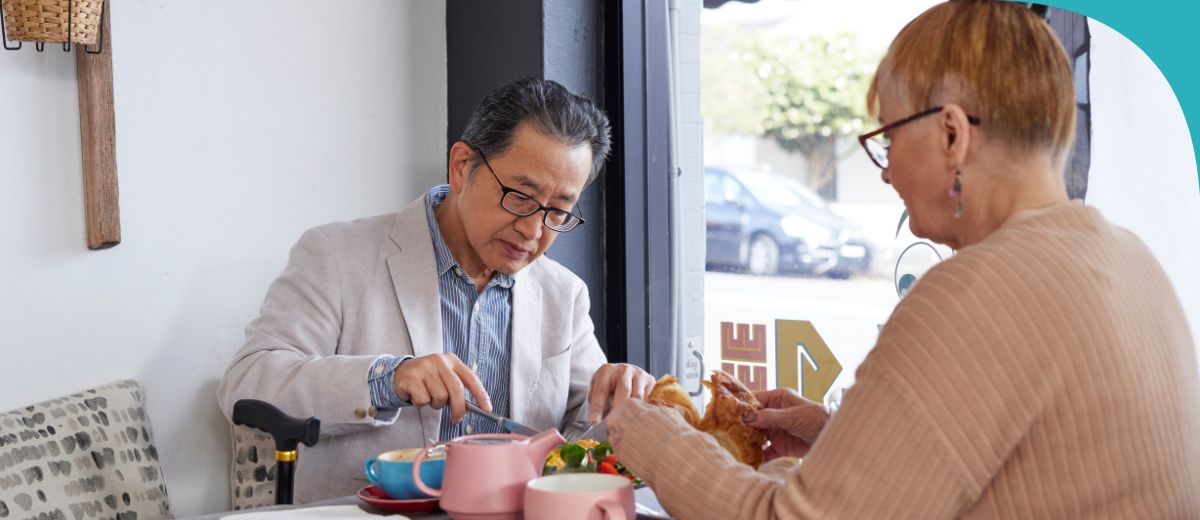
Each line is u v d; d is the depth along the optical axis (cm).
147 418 203
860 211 201
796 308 213
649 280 238
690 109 229
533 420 189
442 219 187
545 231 170
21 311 190
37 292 191
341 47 232
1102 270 93
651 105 236
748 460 132
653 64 236
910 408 92
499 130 164
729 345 226
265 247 222
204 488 215
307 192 228
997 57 98
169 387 209
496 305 190
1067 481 91
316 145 229
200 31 210
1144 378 92
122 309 202
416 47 245
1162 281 100
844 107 203
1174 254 161
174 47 207
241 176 217
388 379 157
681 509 108
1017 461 92
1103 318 91
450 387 152
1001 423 90
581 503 107
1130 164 164
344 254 182
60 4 177
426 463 129
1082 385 90
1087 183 168
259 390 164
